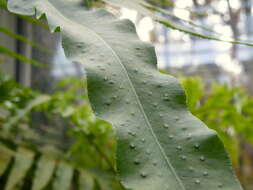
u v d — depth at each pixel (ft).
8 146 3.58
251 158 6.90
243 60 10.57
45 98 3.74
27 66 7.06
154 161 0.92
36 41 7.19
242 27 9.60
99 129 3.94
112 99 1.00
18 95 3.66
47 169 3.25
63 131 5.52
